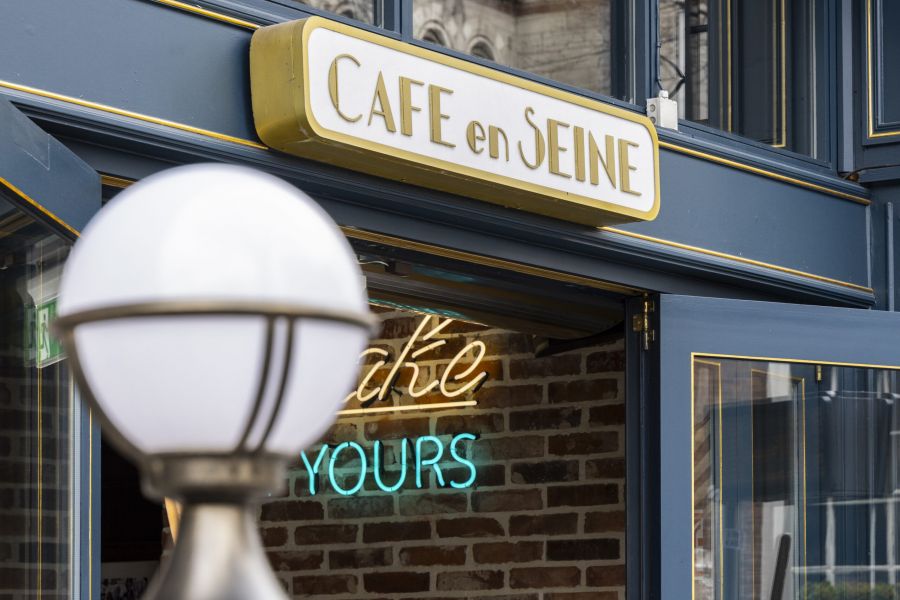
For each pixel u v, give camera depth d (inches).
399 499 229.3
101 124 122.5
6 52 117.0
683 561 174.2
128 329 41.6
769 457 182.1
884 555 186.1
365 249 157.4
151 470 44.0
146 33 127.3
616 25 180.2
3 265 104.1
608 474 212.7
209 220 42.9
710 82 193.9
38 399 106.1
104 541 271.6
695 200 183.3
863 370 188.9
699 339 178.9
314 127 131.3
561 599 214.7
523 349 221.8
